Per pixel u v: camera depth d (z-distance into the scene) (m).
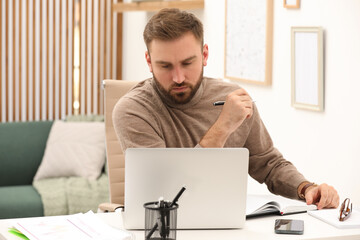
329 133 3.01
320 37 3.01
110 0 5.61
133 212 1.89
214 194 1.90
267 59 3.50
